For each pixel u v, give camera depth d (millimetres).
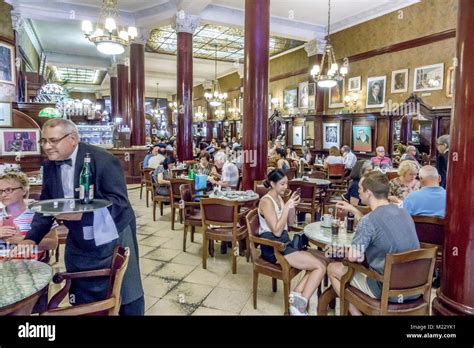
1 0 7598
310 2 8383
